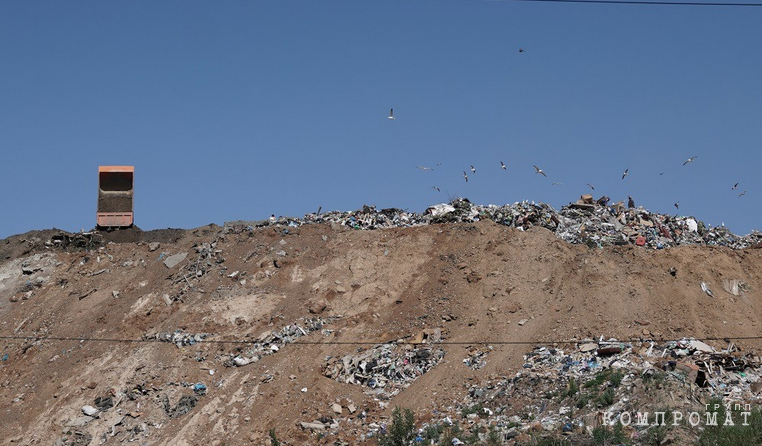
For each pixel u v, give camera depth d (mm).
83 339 85812
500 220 94250
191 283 90125
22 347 86500
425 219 96438
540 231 91000
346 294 87438
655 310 82188
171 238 98250
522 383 73188
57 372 82500
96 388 79438
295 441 71438
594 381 70500
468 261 89000
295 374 78312
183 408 76312
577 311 82062
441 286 87062
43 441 75438
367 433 71312
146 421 75688
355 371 78750
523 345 79312
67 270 95312
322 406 74875
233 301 87188
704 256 88938
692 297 84125
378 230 94500
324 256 91750
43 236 100250
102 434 75250
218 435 73438
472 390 74688
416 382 76938
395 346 81125
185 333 84188
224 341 82812
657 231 93625
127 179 101438
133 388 78875
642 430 63750
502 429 67188
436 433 68250
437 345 80562
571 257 87812
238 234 95875
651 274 86000
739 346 79625
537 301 83750
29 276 95375
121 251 96500
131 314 87562
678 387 66812
